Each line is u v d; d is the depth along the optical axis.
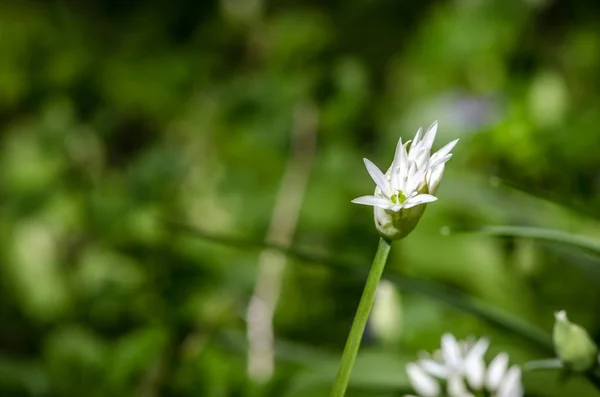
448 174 0.82
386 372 0.58
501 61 1.06
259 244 0.56
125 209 0.91
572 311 0.72
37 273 0.90
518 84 0.92
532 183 0.81
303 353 0.65
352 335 0.44
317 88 1.05
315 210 0.91
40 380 0.69
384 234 0.44
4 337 0.90
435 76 1.08
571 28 1.12
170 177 1.01
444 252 0.76
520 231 0.50
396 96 1.13
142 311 0.83
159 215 0.90
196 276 0.84
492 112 0.94
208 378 0.63
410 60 1.14
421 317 0.69
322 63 1.14
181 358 0.66
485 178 0.80
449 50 1.08
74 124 1.12
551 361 0.48
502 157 0.82
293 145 1.01
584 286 0.72
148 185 1.00
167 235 0.87
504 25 1.08
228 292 0.82
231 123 1.08
